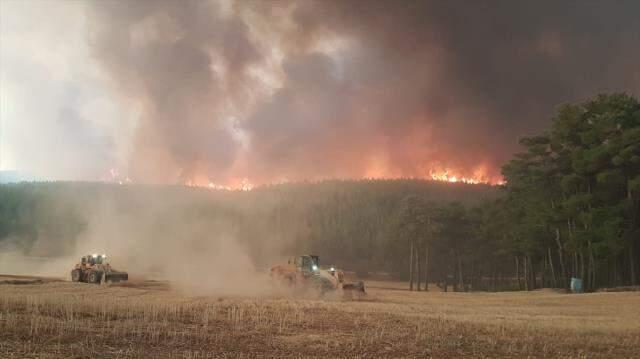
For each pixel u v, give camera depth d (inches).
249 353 641.0
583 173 2780.5
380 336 767.1
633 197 2628.0
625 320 1073.5
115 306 933.2
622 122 2689.5
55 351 601.3
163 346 658.2
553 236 3034.0
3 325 717.9
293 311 998.4
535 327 897.5
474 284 4744.1
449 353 688.4
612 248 2450.8
